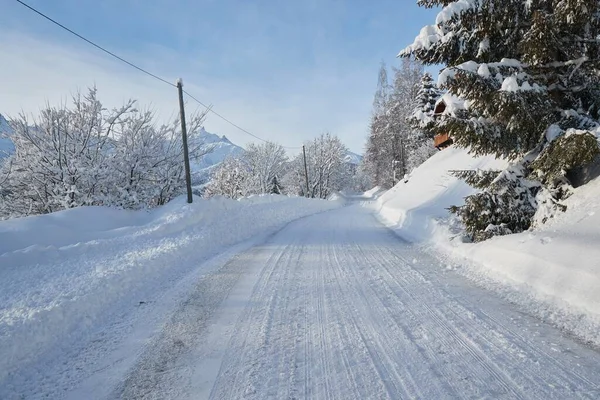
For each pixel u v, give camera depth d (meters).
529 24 5.47
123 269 5.65
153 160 14.58
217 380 2.79
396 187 27.20
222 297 4.88
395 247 8.25
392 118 45.19
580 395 2.32
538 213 5.52
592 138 4.30
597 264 3.65
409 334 3.40
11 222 8.27
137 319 4.23
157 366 3.08
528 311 3.79
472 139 5.61
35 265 6.20
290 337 3.50
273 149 44.47
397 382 2.61
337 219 16.70
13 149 12.68
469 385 2.51
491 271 5.24
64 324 3.89
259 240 10.20
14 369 3.07
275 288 5.18
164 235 9.34
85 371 3.08
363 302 4.39
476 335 3.29
